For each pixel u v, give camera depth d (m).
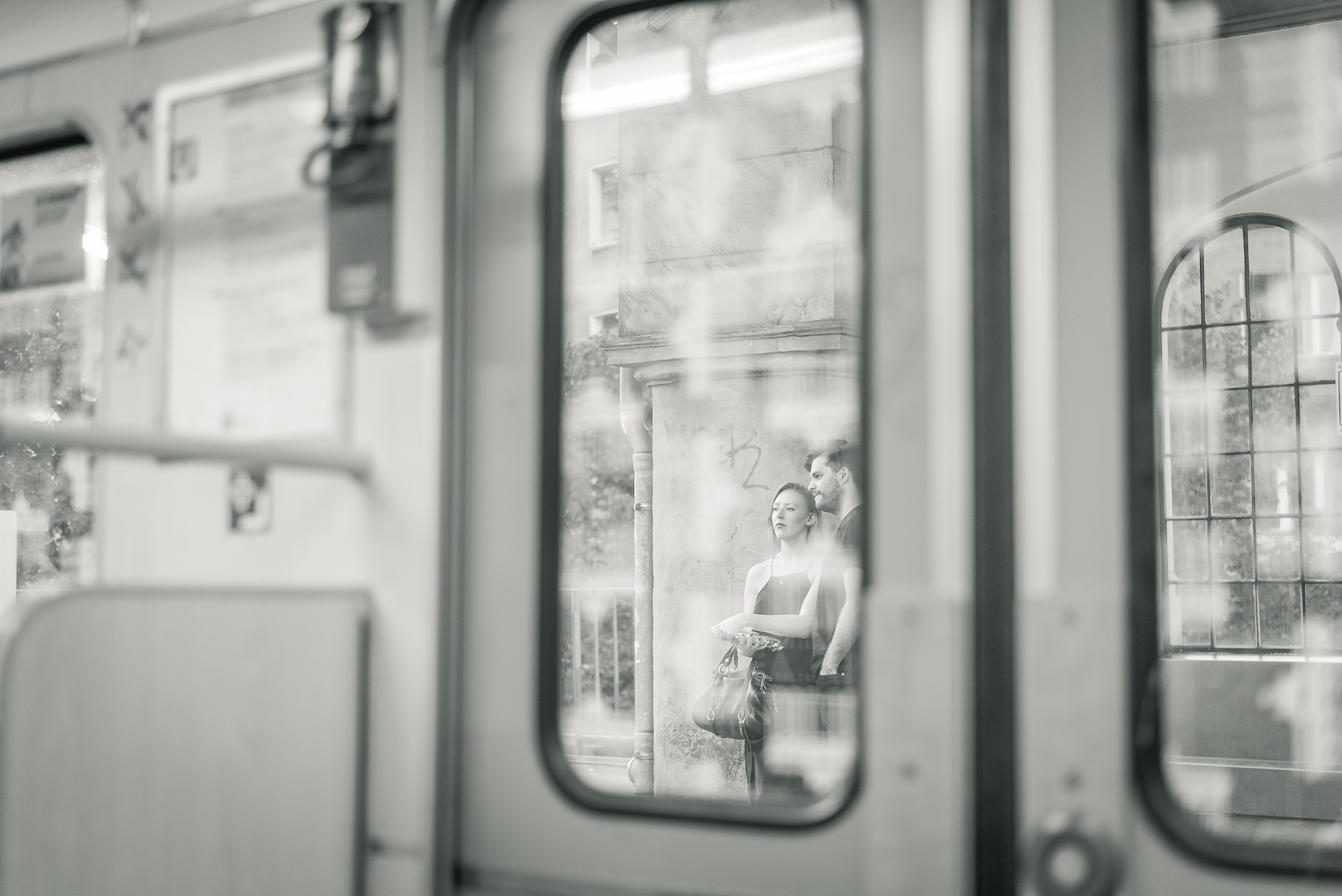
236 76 2.08
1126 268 1.53
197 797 1.88
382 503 1.91
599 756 3.10
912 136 1.62
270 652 1.90
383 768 1.88
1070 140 1.55
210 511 2.06
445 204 1.91
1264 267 3.89
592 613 3.18
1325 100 3.40
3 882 1.74
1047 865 1.47
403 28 1.92
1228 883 1.46
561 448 1.90
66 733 1.80
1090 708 1.48
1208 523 4.04
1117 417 1.51
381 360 1.93
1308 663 3.85
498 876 1.85
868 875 1.54
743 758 3.79
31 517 2.39
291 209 2.02
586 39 1.96
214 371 2.07
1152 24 1.59
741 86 2.32
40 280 2.36
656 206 3.81
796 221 3.72
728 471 4.02
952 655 1.51
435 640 1.86
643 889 1.75
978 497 1.53
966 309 1.55
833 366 3.83
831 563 3.85
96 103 2.22
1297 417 3.96
